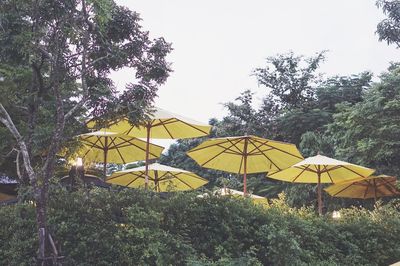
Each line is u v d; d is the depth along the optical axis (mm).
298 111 21469
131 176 13648
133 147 12359
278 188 19469
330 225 7832
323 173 12078
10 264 5449
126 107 5961
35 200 5352
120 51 5898
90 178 8805
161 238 5789
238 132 23594
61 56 5586
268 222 6816
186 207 6328
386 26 16344
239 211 6711
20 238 5594
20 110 7074
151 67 6191
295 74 24562
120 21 6062
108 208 5898
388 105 13734
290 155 10414
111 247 5551
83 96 5637
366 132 14625
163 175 13805
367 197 14188
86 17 5449
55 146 5359
